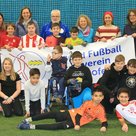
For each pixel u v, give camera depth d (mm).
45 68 6805
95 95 5449
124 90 5629
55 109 6582
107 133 5227
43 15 8445
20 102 6512
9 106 6223
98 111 5477
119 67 6012
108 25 7430
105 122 5426
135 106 5652
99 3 8406
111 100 5988
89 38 7422
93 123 5770
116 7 8398
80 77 6230
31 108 6234
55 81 6445
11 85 6348
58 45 7055
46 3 8422
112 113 6348
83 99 6078
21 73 7062
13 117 6129
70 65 7008
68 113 5523
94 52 7090
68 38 7195
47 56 6965
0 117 6133
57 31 7230
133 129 5457
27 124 5379
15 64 7043
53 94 6438
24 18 7633
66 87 6238
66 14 8461
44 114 5547
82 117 5492
